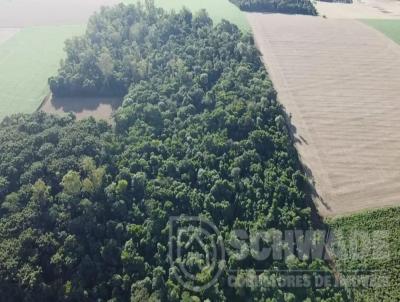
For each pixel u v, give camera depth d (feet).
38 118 510.17
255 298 358.43
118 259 386.73
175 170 453.99
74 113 563.07
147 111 517.96
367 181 464.24
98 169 428.15
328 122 549.13
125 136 499.10
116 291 370.32
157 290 364.99
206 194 431.84
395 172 474.90
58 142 466.70
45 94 601.21
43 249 378.32
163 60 626.23
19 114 520.83
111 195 420.77
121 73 601.21
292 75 641.81
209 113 520.42
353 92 606.55
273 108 534.37
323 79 634.02
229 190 430.20
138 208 418.51
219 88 566.36
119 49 653.71
